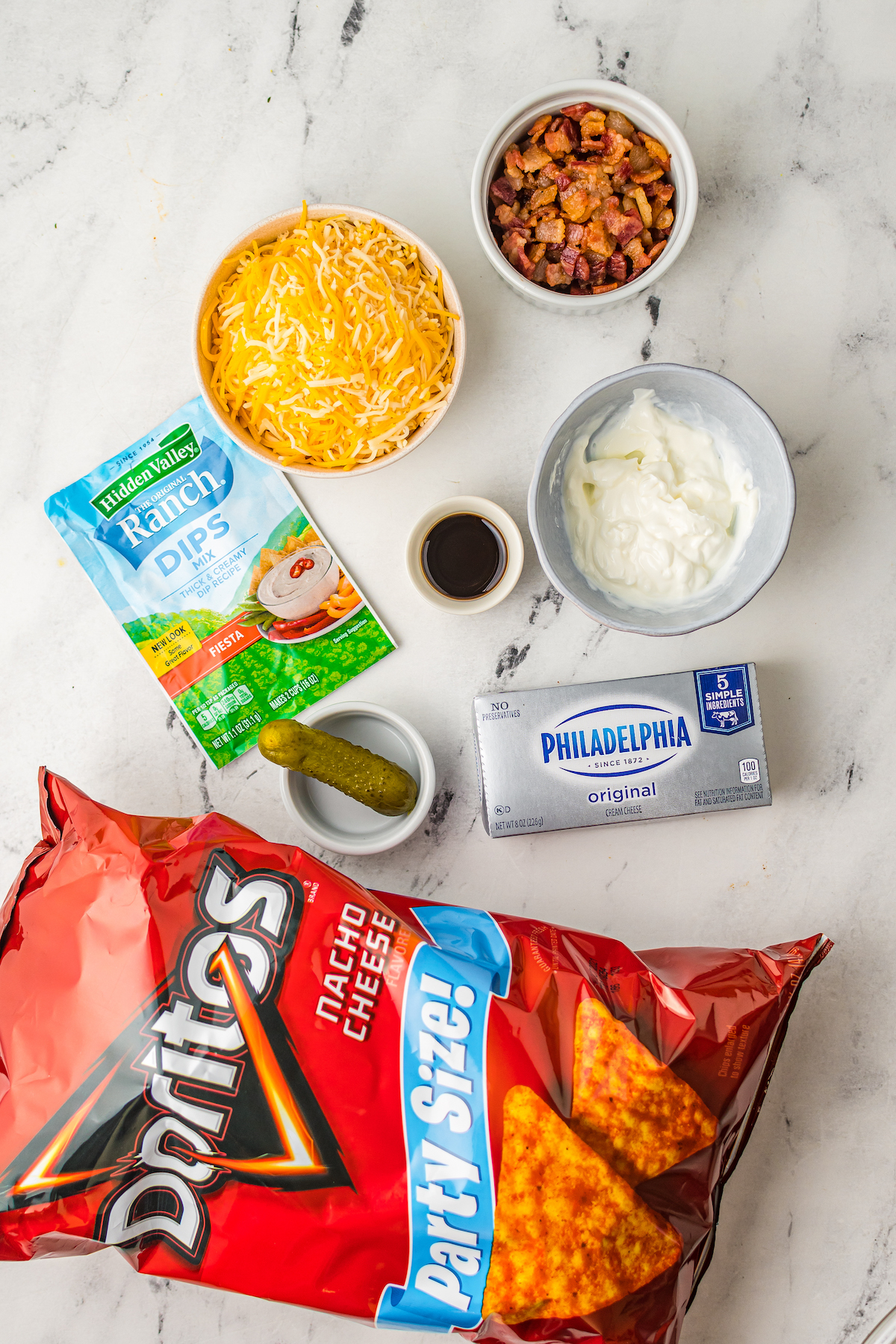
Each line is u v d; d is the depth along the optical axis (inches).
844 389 27.3
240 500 26.9
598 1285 22.9
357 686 27.2
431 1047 23.3
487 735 26.0
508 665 27.2
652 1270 23.1
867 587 27.4
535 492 24.5
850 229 27.2
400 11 26.8
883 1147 27.0
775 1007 24.1
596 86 25.2
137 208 26.9
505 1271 22.9
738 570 25.6
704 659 27.3
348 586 27.0
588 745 26.0
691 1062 23.6
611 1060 23.4
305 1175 22.9
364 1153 23.0
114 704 27.2
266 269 25.1
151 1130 23.0
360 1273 23.0
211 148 26.9
